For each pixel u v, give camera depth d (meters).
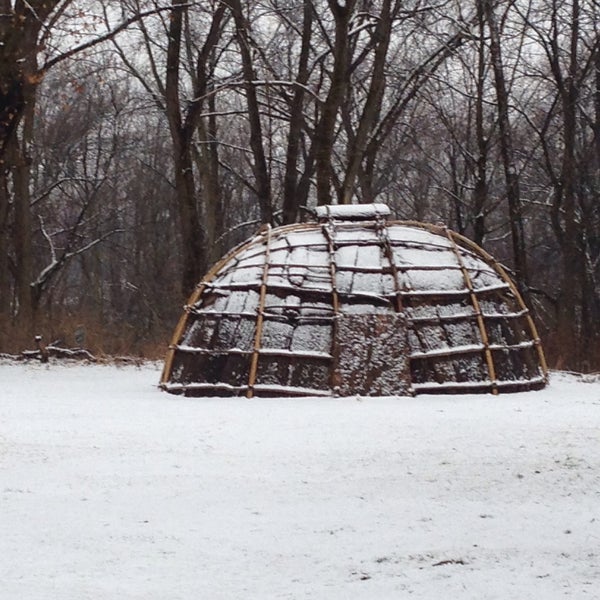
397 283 15.53
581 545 6.55
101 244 50.44
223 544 6.55
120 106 46.53
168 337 25.48
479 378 15.38
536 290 31.06
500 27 30.14
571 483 8.30
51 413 12.52
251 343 15.26
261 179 29.88
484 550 6.44
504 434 10.65
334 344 15.09
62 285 50.44
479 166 31.42
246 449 9.81
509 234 41.59
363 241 16.33
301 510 7.45
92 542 6.57
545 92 38.94
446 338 15.46
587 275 34.34
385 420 11.83
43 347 22.34
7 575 5.89
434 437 10.49
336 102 24.98
